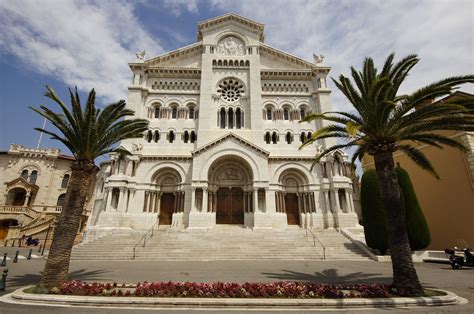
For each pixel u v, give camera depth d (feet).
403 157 123.85
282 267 69.15
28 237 149.69
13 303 37.86
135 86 139.64
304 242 97.30
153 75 148.46
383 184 49.44
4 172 180.04
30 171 184.14
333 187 123.65
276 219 120.37
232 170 133.90
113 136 60.23
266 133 140.97
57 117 53.98
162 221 126.11
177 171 128.67
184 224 119.34
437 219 106.01
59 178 189.26
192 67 148.77
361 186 93.86
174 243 93.81
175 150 133.59
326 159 130.31
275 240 98.37
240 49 155.74
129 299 37.45
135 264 74.79
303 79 152.87
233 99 147.13
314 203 126.11
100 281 50.67
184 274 58.59
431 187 109.70
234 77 148.77
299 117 144.56
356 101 54.44
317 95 147.43
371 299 38.22
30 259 89.81
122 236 99.55
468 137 98.27
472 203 94.84
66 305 37.19
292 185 133.69
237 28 159.12
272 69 150.61
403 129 52.95
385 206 48.32
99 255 85.30
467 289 46.68
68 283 44.68
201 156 124.47
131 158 124.77
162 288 40.83
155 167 128.16
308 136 140.05
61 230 48.78
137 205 121.49
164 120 138.92
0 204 172.55
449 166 103.55
